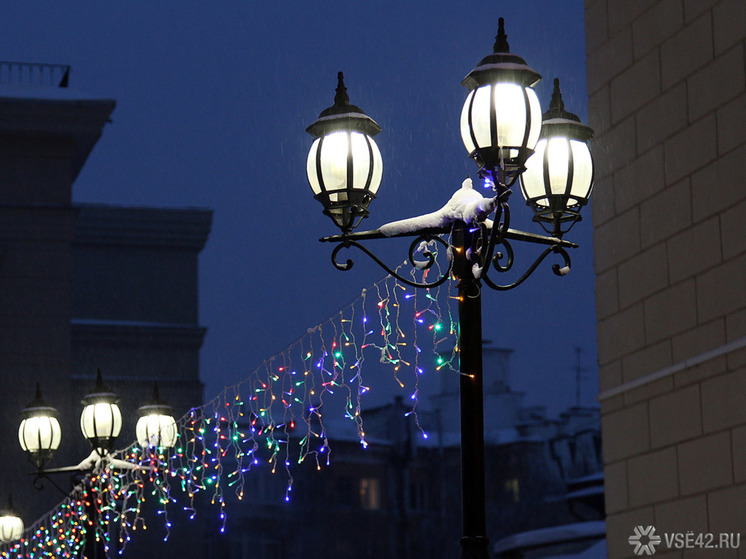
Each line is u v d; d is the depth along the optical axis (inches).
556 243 409.7
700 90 404.8
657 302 421.1
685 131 411.5
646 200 430.9
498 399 3122.5
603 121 461.7
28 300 1616.6
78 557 1254.9
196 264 1979.6
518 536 1557.6
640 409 426.9
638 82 440.1
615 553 433.4
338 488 2640.3
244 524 2476.6
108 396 817.5
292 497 2571.4
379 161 414.9
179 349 1855.3
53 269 1628.9
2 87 1694.1
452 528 2743.6
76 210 1640.0
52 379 1604.3
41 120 1633.9
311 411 752.3
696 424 396.2
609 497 439.8
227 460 2476.6
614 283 447.5
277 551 2512.3
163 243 1969.7
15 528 1101.7
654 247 425.1
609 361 447.2
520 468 2824.8
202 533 1738.4
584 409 2891.2
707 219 397.4
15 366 1594.5
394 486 2709.2
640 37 440.5
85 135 1654.8
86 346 1817.2
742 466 372.5
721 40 395.2
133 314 1935.3
